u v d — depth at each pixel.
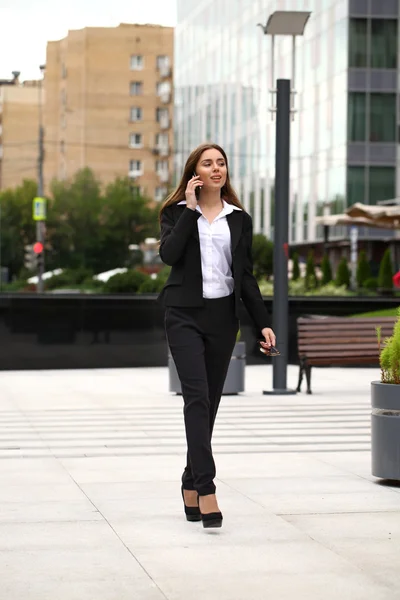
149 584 5.56
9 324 22.89
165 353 23.73
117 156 127.56
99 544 6.51
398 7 58.44
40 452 10.75
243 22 79.62
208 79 90.81
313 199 64.12
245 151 79.62
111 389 18.38
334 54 60.16
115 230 95.12
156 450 10.88
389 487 8.60
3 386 19.03
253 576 5.72
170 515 7.43
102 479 9.04
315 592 5.40
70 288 64.31
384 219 34.28
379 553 6.26
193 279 6.98
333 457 10.31
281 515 7.43
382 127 58.78
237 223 7.07
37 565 5.98
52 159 129.50
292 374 22.42
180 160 101.56
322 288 40.00
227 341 7.06
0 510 7.62
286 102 16.39
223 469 9.55
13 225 97.00
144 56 127.31
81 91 127.19
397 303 26.03
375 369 24.14
